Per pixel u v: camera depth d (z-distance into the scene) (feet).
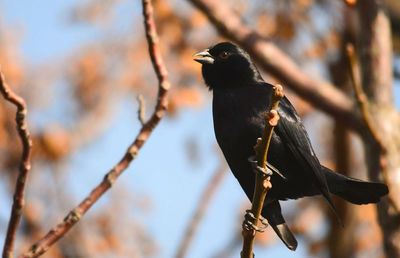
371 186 29.32
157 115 20.86
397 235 28.68
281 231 27.96
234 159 28.73
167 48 44.34
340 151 41.29
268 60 34.88
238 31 35.12
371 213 41.45
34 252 18.83
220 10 35.24
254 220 20.86
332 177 29.89
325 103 33.91
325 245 42.29
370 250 42.09
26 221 44.75
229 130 28.53
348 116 33.45
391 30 40.78
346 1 23.86
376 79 31.32
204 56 31.27
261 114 28.25
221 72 30.71
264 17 42.09
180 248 38.70
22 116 17.94
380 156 28.55
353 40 41.50
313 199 44.29
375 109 30.78
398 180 28.91
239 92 29.22
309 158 28.96
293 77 34.35
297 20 41.93
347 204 41.14
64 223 19.21
